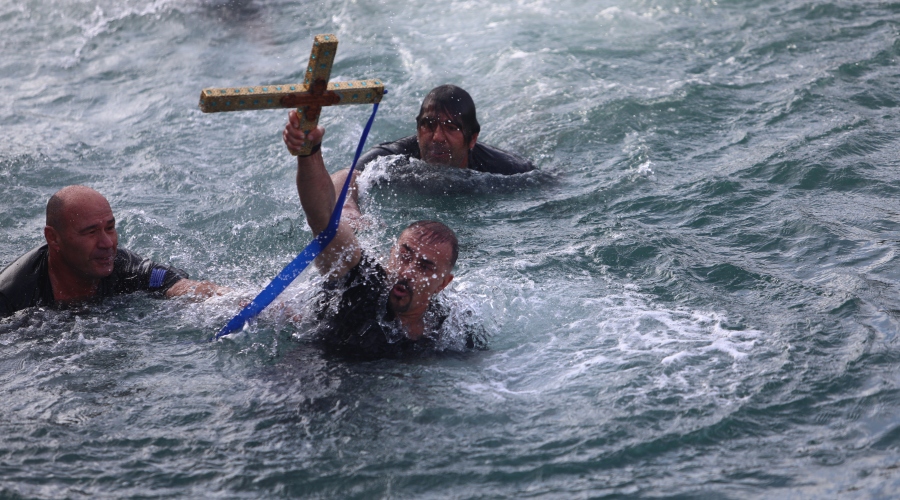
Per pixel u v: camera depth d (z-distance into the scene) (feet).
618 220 52.80
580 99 72.64
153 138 68.90
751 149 62.03
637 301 43.14
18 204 57.26
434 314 39.45
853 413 33.14
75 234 41.47
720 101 71.36
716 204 54.13
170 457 31.45
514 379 36.50
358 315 38.47
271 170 62.90
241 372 37.09
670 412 33.50
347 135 68.85
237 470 30.76
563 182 59.72
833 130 63.72
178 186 59.98
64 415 33.94
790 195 54.90
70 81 83.30
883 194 54.44
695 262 46.83
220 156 65.87
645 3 97.09
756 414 33.27
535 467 30.78
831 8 91.30
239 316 37.96
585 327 40.68
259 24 96.94
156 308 43.01
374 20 95.66
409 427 33.09
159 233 52.54
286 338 39.29
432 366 37.29
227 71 85.30
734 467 30.50
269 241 51.85
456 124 58.34
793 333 39.01
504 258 48.08
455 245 38.47
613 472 30.48
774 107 69.36
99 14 99.55
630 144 64.23
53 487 29.68
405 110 74.08
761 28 87.92
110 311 42.83
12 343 39.73
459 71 82.17
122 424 33.40
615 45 85.92
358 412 33.99
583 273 46.32
